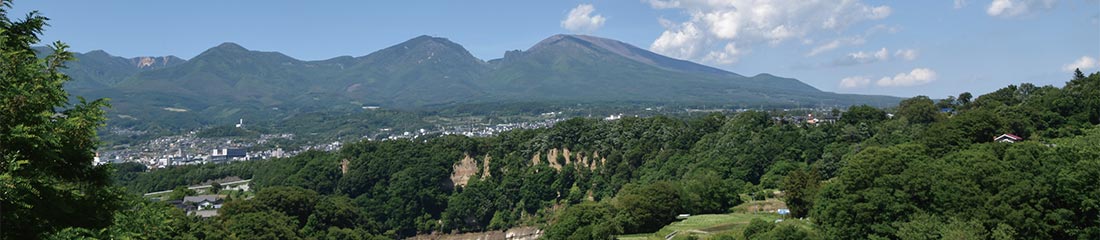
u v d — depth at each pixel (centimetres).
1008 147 8456
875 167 8075
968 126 10788
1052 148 7981
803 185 10550
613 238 11212
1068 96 12088
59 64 2692
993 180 7044
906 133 13612
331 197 17000
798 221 9775
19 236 2430
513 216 17762
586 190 17650
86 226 2794
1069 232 6494
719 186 12725
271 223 11294
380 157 18538
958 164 7944
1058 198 6669
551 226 13338
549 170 18250
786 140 15025
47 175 2630
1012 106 13275
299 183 18088
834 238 7769
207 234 9544
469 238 17538
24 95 2408
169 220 3875
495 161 18938
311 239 12469
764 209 12119
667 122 18938
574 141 18950
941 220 7119
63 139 2620
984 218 6762
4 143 2378
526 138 19725
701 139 17162
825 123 16438
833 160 13525
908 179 7500
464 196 17975
